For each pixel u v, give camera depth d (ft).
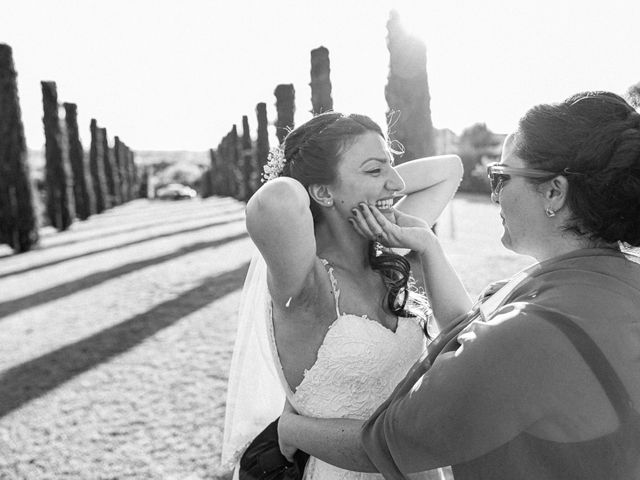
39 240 62.69
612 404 2.96
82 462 13.00
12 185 60.54
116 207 146.61
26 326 26.45
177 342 22.07
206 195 195.72
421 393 3.31
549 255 3.69
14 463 13.08
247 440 5.90
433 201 6.33
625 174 3.22
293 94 67.67
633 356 3.03
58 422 15.23
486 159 113.70
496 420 3.01
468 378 3.08
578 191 3.36
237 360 5.88
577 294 3.17
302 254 3.96
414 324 5.27
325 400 4.71
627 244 3.74
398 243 4.79
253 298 5.68
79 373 19.03
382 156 4.74
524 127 3.54
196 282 34.96
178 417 15.12
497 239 47.60
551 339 2.99
